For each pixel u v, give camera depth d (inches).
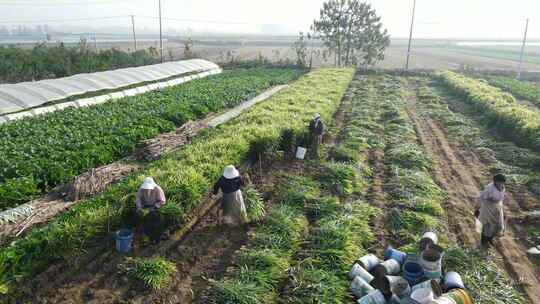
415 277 322.7
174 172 491.8
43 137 705.0
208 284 353.4
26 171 545.0
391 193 540.4
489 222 404.5
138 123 812.6
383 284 310.2
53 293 337.1
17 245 352.8
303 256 380.5
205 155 560.4
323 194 530.9
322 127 690.2
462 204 520.4
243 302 312.7
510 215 493.4
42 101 960.9
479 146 783.7
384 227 449.7
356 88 1503.4
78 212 409.7
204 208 492.7
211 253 401.4
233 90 1277.1
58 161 594.6
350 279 339.0
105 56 1857.8
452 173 644.1
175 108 952.3
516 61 3572.8
